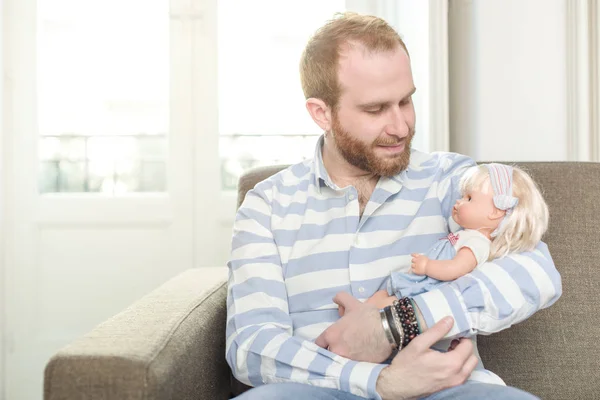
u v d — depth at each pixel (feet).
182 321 3.67
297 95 8.77
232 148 8.75
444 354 3.29
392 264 3.98
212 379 3.89
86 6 8.59
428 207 4.12
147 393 2.93
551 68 6.50
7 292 8.37
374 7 8.60
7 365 8.36
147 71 8.68
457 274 3.62
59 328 8.48
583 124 6.34
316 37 4.27
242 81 8.70
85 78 8.64
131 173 8.75
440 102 7.26
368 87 3.90
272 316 3.89
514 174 3.76
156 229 8.59
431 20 7.22
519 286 3.51
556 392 4.28
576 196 4.61
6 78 8.36
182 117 8.57
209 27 8.57
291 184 4.34
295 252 4.12
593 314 4.38
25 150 8.42
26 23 8.43
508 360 4.35
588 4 6.35
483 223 3.71
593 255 4.48
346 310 3.71
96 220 8.51
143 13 8.62
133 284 8.56
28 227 8.43
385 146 3.99
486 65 7.20
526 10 6.72
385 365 3.38
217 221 8.60
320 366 3.43
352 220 4.08
